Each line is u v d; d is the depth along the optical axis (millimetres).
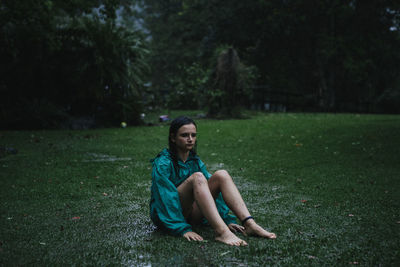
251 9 24312
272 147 7875
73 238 2771
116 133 10359
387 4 23328
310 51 26641
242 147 7930
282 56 26531
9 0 9992
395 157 6512
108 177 5109
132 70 13023
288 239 2703
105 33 12289
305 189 4414
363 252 2445
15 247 2582
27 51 11555
